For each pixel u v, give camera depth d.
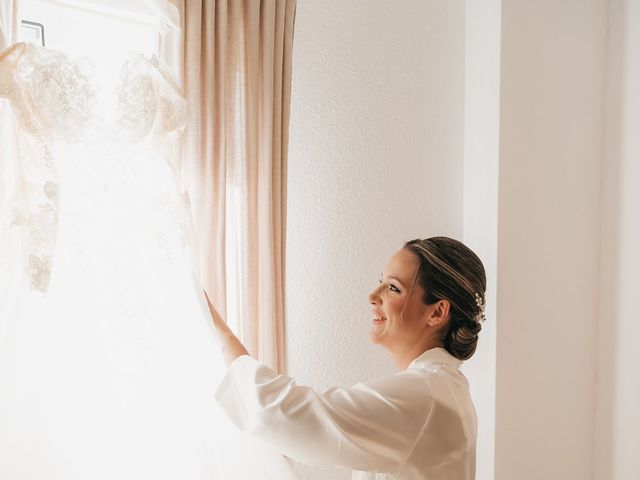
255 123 1.43
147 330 0.99
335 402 0.96
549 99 1.89
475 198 1.89
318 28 1.66
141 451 0.98
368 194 1.77
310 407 0.95
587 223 2.02
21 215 0.89
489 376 1.82
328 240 1.70
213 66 1.34
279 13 1.46
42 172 0.90
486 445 1.84
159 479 0.98
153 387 1.00
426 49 1.85
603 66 2.02
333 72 1.69
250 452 1.07
